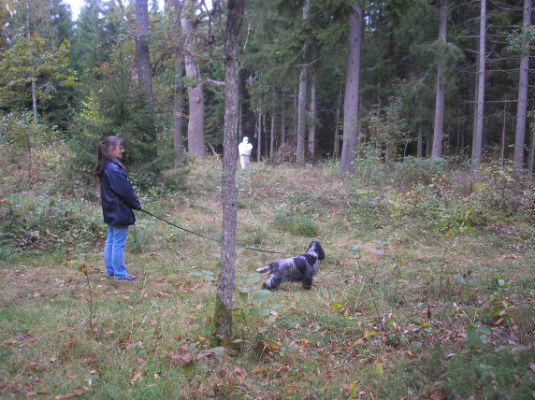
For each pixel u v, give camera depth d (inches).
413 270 253.4
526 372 113.0
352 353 151.1
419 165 499.8
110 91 376.2
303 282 218.8
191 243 288.0
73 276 218.7
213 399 118.6
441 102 698.2
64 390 122.0
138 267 240.5
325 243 312.2
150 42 410.0
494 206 392.5
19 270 222.1
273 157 864.9
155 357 142.7
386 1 497.7
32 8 574.2
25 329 157.0
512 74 837.2
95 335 155.4
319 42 520.4
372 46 908.0
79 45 1069.8
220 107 1212.5
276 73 566.6
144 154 388.2
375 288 220.4
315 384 129.0
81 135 373.4
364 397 121.8
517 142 665.0
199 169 563.5
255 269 248.7
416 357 143.8
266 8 641.0
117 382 127.7
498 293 189.5
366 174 499.8
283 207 392.2
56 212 285.6
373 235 335.9
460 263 273.4
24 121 424.5
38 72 447.2
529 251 306.3
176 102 508.1
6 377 126.0
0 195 333.4
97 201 359.3
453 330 161.9
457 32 794.8
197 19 346.6
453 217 257.9
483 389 109.5
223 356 139.2
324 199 431.8
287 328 170.9
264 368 135.3
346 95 557.0
